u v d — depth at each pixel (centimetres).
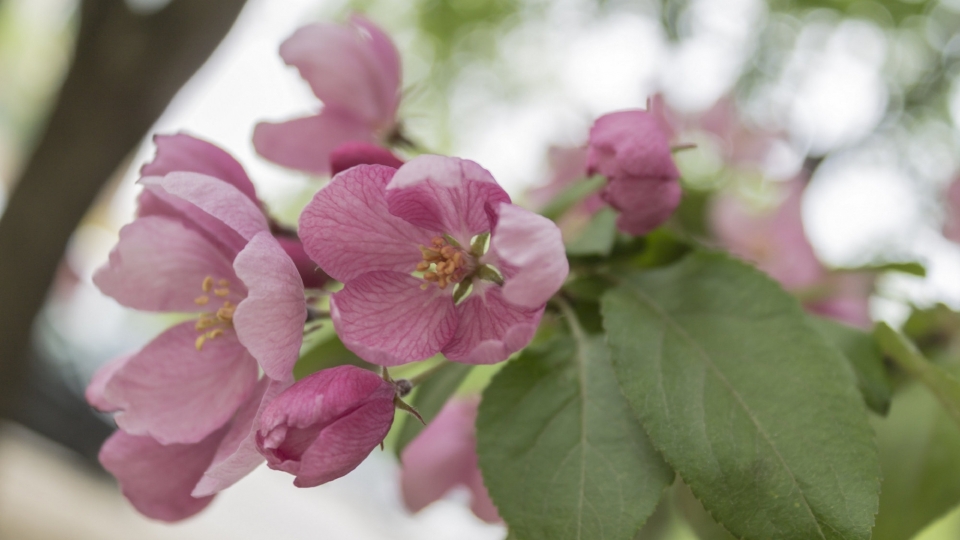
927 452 26
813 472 21
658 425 22
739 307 23
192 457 24
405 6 84
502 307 23
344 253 23
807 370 22
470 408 30
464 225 23
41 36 130
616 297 24
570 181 32
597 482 22
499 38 83
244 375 24
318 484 21
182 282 25
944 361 28
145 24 47
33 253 49
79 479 84
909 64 59
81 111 48
